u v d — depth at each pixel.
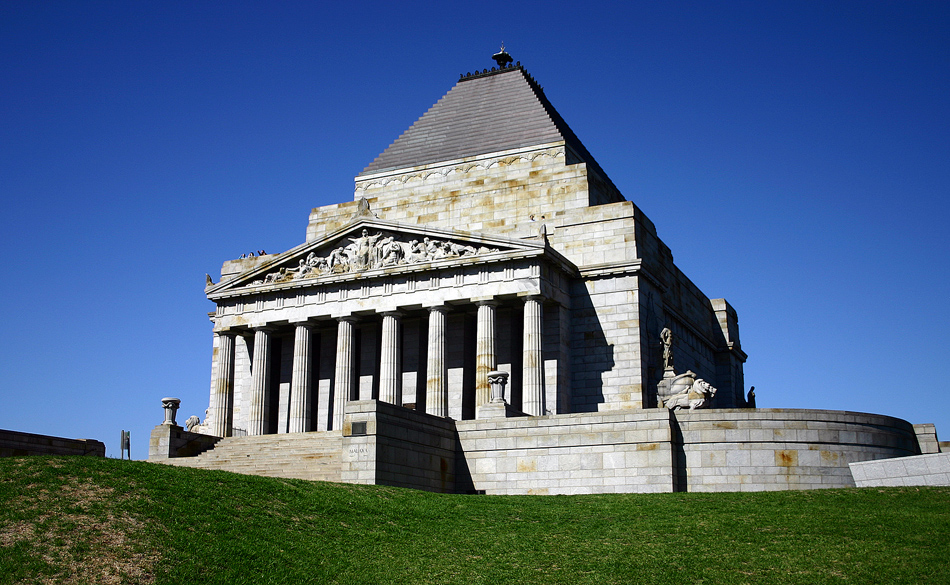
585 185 86.00
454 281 77.38
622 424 55.69
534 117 93.62
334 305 81.12
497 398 63.28
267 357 83.56
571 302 80.06
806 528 38.81
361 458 52.41
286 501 40.75
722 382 104.88
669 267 90.81
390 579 34.06
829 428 55.56
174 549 33.72
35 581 30.53
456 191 90.75
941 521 38.84
